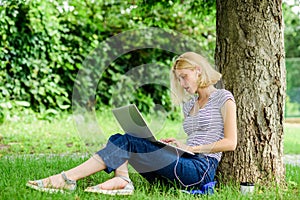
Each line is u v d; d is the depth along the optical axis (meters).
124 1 11.05
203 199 3.67
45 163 5.32
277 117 4.37
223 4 4.50
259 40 4.34
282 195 3.94
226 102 3.89
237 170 4.32
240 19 4.38
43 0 9.79
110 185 3.77
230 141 3.81
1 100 9.49
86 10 10.99
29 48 9.95
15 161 5.38
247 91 4.34
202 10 7.50
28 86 10.13
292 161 6.82
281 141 4.41
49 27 10.02
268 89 4.34
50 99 10.41
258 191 4.09
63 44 10.74
